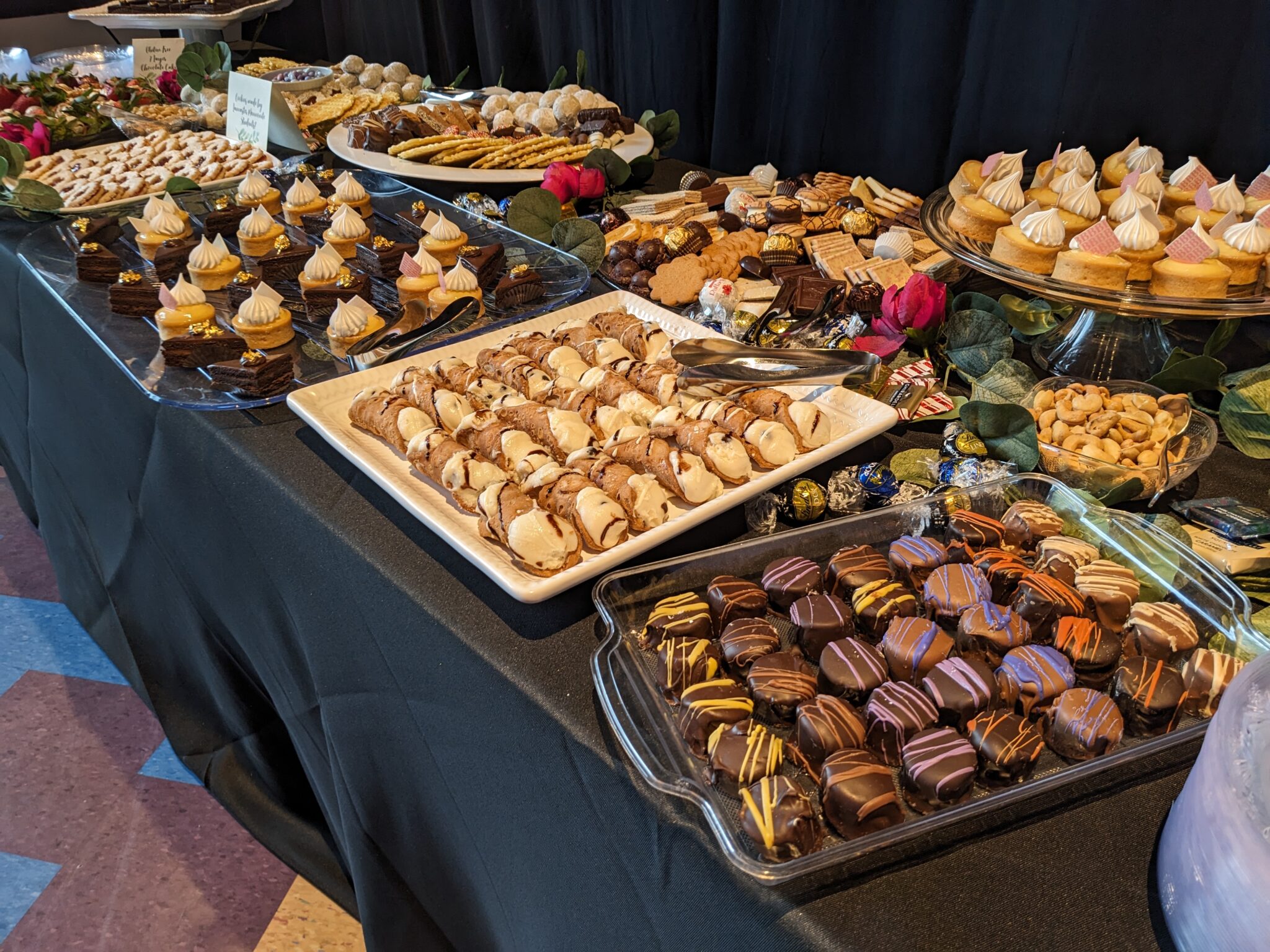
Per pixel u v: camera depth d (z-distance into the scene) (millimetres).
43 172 1943
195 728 1633
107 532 1512
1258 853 457
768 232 1484
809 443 977
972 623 730
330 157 2113
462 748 830
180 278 1337
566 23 2379
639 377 1092
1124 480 883
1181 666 692
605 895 715
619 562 812
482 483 904
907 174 1729
